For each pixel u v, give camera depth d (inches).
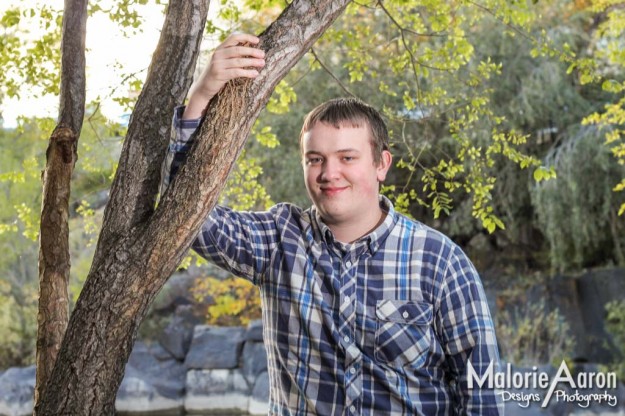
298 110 384.5
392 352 61.6
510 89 384.8
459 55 143.7
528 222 422.3
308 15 57.2
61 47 77.7
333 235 63.7
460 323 62.4
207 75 55.7
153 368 399.2
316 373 62.4
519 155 140.6
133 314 55.6
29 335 400.8
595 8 187.5
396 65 147.5
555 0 396.2
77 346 54.9
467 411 62.5
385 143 66.6
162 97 62.6
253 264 65.6
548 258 419.5
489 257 432.1
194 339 401.4
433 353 62.9
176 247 55.4
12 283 394.6
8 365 396.2
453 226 416.5
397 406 61.6
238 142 55.8
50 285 70.0
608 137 190.9
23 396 367.2
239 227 65.7
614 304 367.6
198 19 64.1
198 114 57.7
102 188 158.9
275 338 64.3
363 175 63.2
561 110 388.8
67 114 75.2
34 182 346.6
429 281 62.8
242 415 384.2
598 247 403.9
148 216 60.3
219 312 405.1
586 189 376.8
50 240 70.9
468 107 146.8
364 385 61.6
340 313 62.1
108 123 136.5
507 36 375.6
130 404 382.9
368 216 64.4
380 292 62.5
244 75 54.8
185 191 54.9
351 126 63.0
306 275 63.6
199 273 431.5
